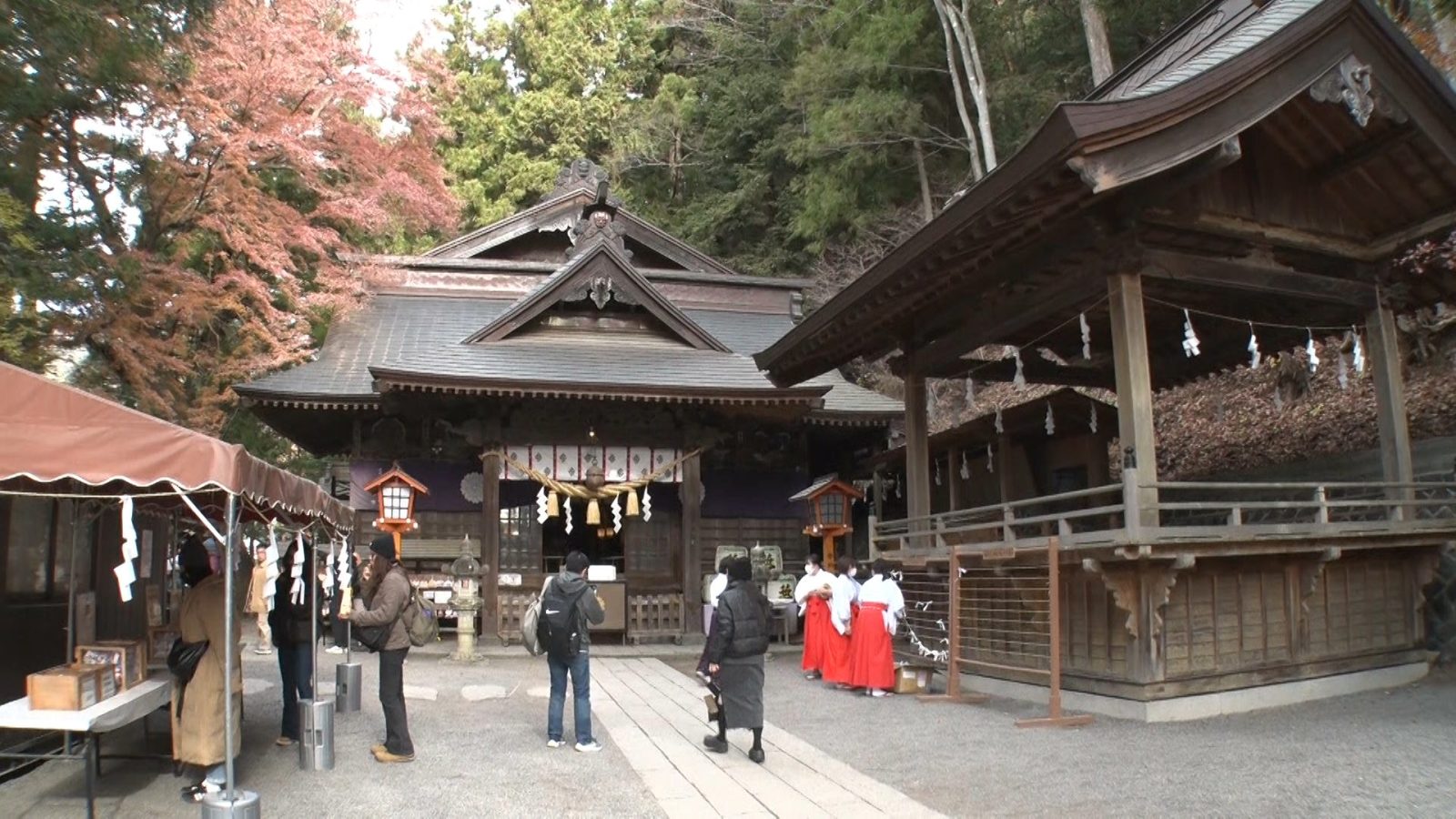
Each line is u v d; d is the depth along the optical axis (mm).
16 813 5848
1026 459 16156
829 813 5766
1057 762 6906
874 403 18734
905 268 10195
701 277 23156
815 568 12320
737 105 31969
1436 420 12078
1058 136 7387
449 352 16500
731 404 16078
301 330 16578
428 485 16734
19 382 4922
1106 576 8352
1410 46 8445
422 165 18344
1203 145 7789
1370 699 8961
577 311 18141
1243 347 12664
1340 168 9609
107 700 5969
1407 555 10070
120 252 12805
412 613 7320
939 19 24516
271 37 14711
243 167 14188
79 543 8328
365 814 5777
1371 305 10258
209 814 5172
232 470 5180
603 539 21094
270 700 10039
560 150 34281
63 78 10320
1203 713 8438
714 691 7414
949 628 10648
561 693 7730
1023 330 12695
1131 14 21562
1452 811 5281
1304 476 13000
